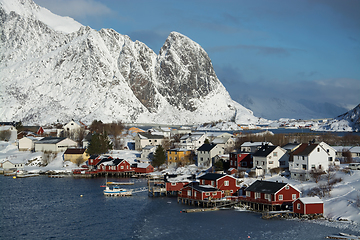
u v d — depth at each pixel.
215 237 67.69
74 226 75.06
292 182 100.06
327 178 97.50
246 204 88.94
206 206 89.88
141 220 78.69
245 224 74.69
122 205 92.12
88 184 122.62
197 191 91.75
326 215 77.75
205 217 80.25
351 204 79.25
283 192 83.44
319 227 71.12
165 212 84.94
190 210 85.19
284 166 117.12
